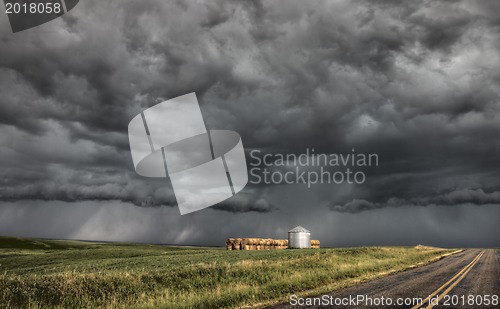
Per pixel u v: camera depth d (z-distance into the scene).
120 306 13.20
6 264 54.44
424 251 62.34
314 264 25.66
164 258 45.81
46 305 13.56
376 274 23.89
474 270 27.34
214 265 20.94
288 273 20.77
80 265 43.38
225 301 13.69
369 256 38.03
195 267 20.56
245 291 15.18
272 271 20.95
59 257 61.00
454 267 30.39
